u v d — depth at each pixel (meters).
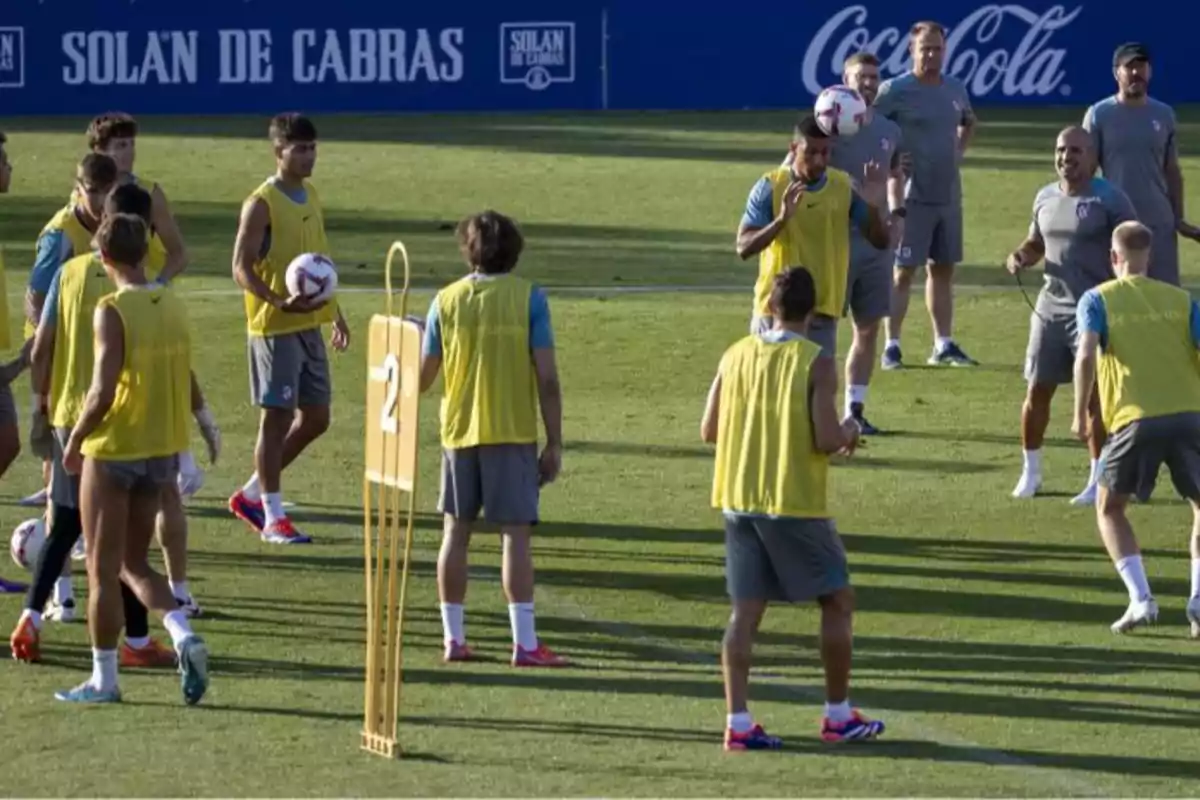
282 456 42.41
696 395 56.69
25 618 34.03
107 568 31.44
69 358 33.22
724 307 69.69
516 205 94.12
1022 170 105.56
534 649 34.12
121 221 31.08
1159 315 35.69
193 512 44.59
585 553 41.44
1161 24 135.00
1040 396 45.72
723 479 29.77
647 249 82.31
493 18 133.62
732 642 29.59
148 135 120.38
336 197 96.44
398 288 73.12
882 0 134.12
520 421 33.69
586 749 29.56
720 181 101.50
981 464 49.31
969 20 134.25
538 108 134.50
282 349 41.53
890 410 55.03
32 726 30.50
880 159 51.41
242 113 132.88
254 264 41.09
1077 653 34.84
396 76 133.62
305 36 132.88
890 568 40.38
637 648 35.19
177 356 31.45
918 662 34.34
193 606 36.78
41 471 48.47
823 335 43.12
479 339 33.53
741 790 27.72
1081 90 135.38
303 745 29.64
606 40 134.12
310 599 38.03
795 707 31.81
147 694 32.28
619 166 107.19
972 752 29.56
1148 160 51.06
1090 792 27.81
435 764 28.75
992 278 76.25
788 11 134.25
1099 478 36.53
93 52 131.62
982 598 38.28
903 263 59.53
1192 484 35.59
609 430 52.53
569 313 68.44
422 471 48.31
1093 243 44.59
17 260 79.12
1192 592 36.03
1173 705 31.94
